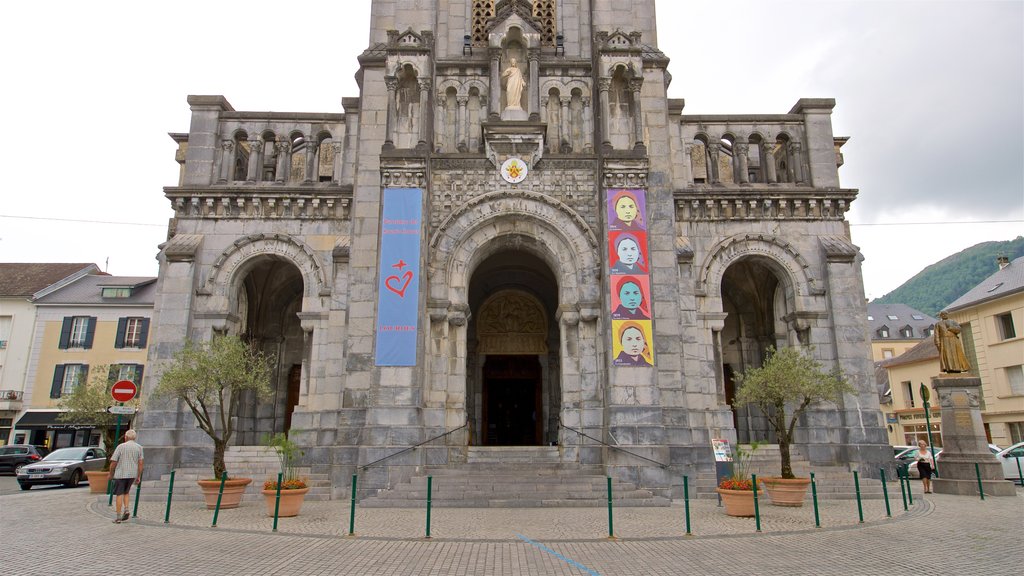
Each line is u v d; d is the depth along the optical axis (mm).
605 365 22234
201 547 12641
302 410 23594
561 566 11156
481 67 25594
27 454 35844
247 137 26312
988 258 180625
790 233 25844
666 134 24781
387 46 24438
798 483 18422
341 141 26391
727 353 29453
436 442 21750
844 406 23750
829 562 11398
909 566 11055
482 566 11148
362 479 20375
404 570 10844
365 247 23656
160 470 22172
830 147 26594
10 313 45719
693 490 21344
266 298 29094
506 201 23750
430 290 22922
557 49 26422
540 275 30094
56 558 11555
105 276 50469
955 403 23797
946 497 21672
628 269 22609
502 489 19484
